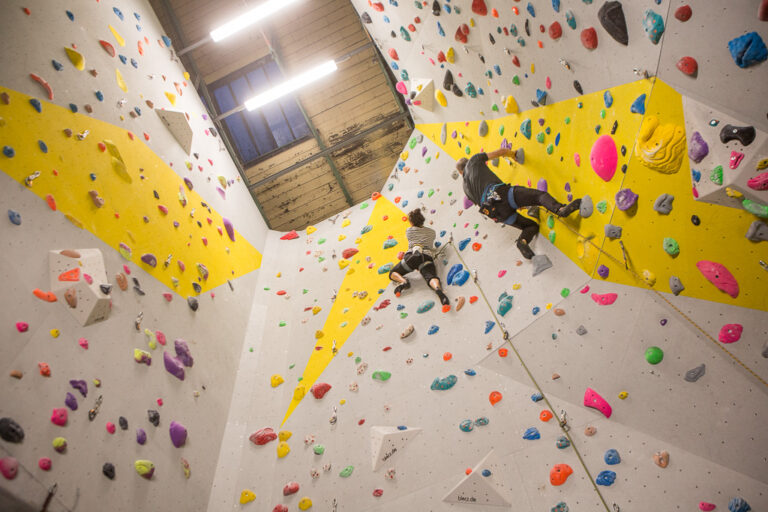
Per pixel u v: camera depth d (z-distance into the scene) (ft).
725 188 9.21
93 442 10.69
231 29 20.02
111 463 10.88
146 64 19.44
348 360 16.30
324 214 26.27
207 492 13.42
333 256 21.43
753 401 9.54
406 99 23.99
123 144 15.62
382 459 13.25
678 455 10.11
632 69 10.58
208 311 16.90
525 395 12.63
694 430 10.08
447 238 18.40
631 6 10.00
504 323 14.17
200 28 24.99
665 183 10.53
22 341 10.12
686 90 9.61
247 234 22.81
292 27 25.34
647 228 11.18
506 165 16.78
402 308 17.02
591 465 10.93
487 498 11.64
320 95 25.62
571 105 12.89
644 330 11.37
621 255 12.03
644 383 11.02
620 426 11.02
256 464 14.40
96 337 11.83
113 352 12.15
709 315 10.28
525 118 15.17
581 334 12.50
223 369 16.34
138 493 11.26
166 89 20.33
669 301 11.09
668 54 9.67
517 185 15.42
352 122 25.79
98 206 13.47
